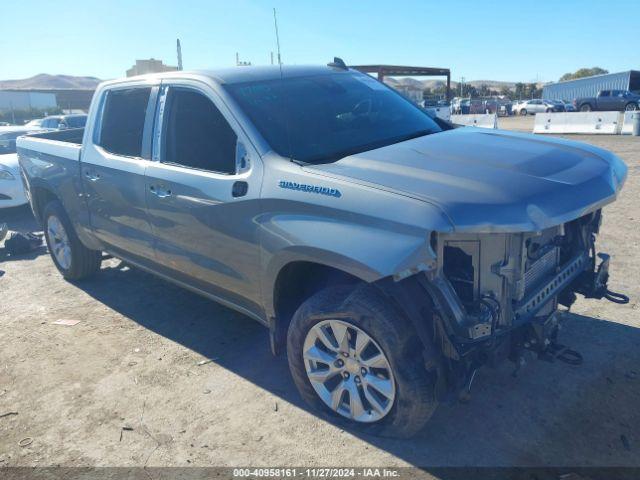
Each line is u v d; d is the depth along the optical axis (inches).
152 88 168.9
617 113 832.3
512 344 117.0
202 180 144.5
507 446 119.4
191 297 213.3
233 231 136.4
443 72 1044.5
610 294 149.3
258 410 137.7
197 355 167.2
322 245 114.1
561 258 141.8
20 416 141.2
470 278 112.9
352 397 123.5
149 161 165.0
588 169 126.2
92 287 229.1
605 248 236.2
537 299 121.1
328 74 173.6
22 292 227.9
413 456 118.0
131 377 156.5
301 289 136.9
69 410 142.4
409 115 169.8
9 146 417.4
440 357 110.5
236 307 152.7
